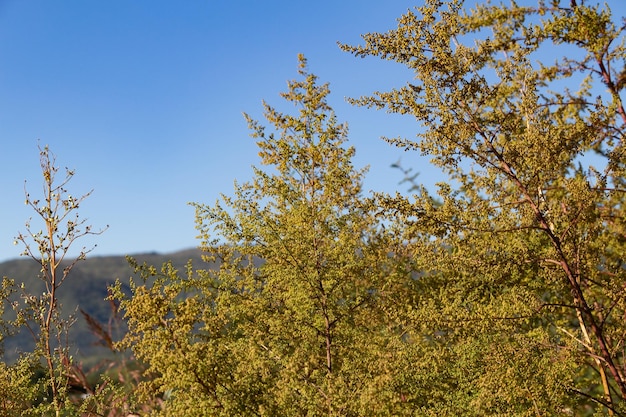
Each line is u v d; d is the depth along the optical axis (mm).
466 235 5605
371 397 5328
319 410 5562
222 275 7281
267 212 7059
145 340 5727
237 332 7129
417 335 6414
